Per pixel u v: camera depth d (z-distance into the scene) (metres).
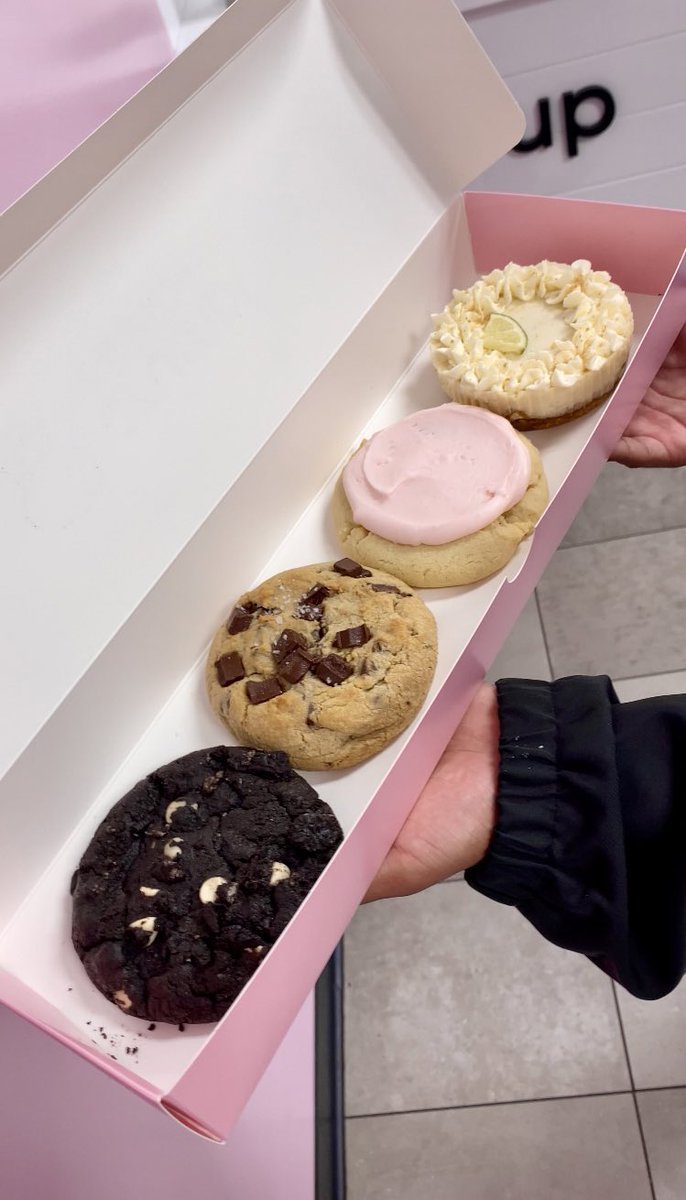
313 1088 0.61
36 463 0.40
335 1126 0.65
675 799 0.37
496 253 0.56
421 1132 0.65
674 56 0.57
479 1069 0.66
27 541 0.40
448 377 0.50
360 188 0.50
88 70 0.49
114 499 0.42
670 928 0.36
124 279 0.43
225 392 0.45
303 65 0.49
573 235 0.53
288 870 0.37
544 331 0.51
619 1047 0.65
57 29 0.46
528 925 0.70
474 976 0.69
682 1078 0.63
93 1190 0.41
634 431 0.52
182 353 0.44
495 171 0.64
